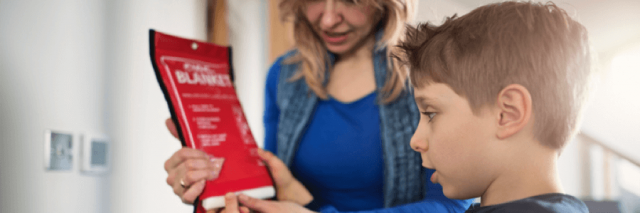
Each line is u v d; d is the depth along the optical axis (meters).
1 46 0.81
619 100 4.62
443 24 0.52
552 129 0.45
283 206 0.63
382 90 0.84
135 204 1.23
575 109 0.47
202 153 0.63
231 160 0.67
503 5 0.49
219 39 1.66
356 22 0.79
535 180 0.46
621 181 3.51
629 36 4.29
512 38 0.45
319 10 0.80
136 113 1.24
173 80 0.63
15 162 0.83
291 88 0.95
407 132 0.82
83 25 1.03
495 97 0.45
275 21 2.12
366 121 0.86
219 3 1.67
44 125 0.91
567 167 3.58
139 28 1.26
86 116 1.04
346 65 0.93
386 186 0.82
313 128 0.90
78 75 1.01
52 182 0.92
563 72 0.46
